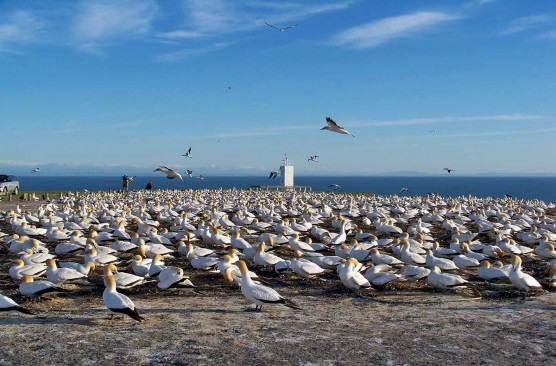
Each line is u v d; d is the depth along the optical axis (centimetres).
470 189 17975
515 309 1591
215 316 1481
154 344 1229
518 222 3819
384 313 1544
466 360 1155
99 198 6250
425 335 1321
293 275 2039
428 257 2105
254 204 5269
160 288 1734
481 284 1930
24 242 2431
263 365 1114
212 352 1184
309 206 5047
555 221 4116
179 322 1412
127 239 2744
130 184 19862
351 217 4644
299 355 1172
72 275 1738
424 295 1773
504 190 17188
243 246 2522
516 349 1224
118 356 1152
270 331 1340
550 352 1207
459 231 3434
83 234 3159
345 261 1986
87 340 1250
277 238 2727
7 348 1192
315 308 1597
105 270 1562
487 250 2556
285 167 9162
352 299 1717
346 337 1299
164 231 3262
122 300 1371
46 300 1628
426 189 17825
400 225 4150
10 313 1486
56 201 6406
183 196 6612
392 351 1204
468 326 1405
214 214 3969
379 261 2092
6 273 2091
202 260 2062
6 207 5528
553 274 1933
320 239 3041
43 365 1102
